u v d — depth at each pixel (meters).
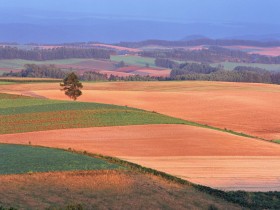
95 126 75.75
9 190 37.31
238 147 65.88
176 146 64.25
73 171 43.59
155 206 37.75
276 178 50.47
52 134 69.94
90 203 36.50
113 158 53.12
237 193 43.75
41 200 35.84
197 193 42.28
